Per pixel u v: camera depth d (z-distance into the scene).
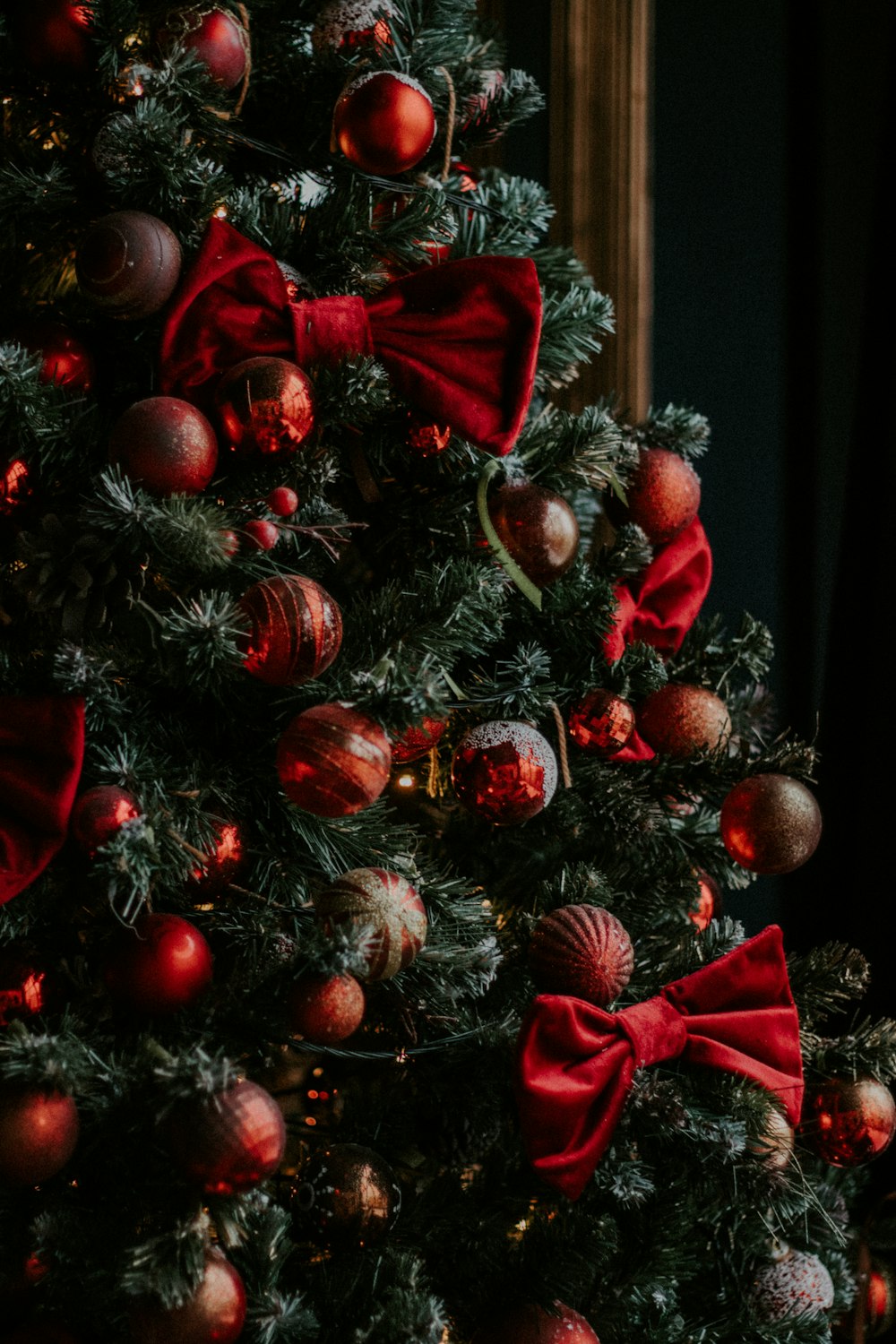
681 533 2.58
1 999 2.20
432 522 2.43
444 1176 2.38
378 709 2.16
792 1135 2.36
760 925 3.08
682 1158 2.31
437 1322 2.17
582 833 2.53
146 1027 2.19
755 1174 2.27
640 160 3.02
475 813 2.36
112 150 2.25
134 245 2.21
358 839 2.30
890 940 2.81
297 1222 2.25
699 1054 2.30
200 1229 2.08
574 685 2.44
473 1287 2.30
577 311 2.48
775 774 2.40
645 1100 2.25
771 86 3.11
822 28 3.09
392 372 2.33
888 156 2.89
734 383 3.10
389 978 2.23
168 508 2.17
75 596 2.17
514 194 2.51
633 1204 2.29
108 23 2.26
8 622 2.28
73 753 2.17
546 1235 2.26
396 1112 2.40
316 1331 2.18
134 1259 2.06
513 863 2.54
